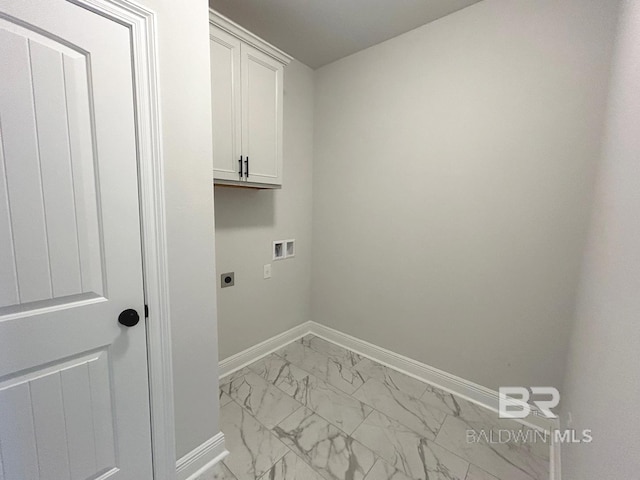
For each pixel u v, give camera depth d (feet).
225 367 6.95
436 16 5.83
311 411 5.71
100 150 3.08
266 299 7.83
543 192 5.03
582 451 2.86
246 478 4.28
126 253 3.38
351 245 7.97
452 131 5.92
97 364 3.32
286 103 7.59
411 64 6.38
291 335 8.67
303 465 4.51
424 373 6.81
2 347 2.71
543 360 5.28
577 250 4.79
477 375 6.06
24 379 2.87
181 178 3.76
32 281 2.82
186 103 3.71
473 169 5.73
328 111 8.03
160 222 3.56
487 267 5.74
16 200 2.68
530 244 5.24
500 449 4.85
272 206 7.66
